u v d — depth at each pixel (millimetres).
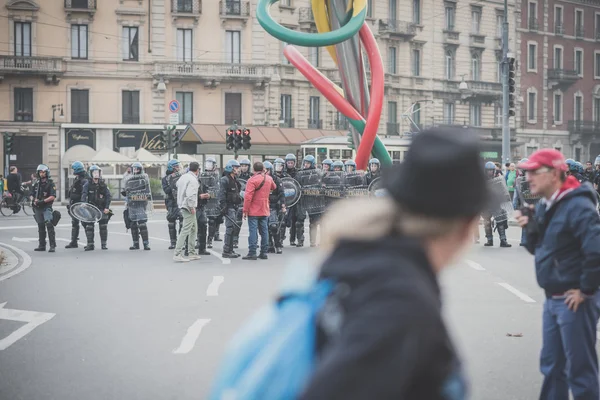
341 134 51625
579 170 15734
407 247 1583
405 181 1618
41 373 6758
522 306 10102
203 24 49125
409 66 56344
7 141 40125
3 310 9945
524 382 6344
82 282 12586
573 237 4789
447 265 1708
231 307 10078
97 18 47688
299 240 18953
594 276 4641
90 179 18344
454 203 1599
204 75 48750
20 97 47094
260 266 14805
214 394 1565
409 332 1444
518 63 63312
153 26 48438
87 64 47625
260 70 49688
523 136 63750
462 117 59812
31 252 17859
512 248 18281
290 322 1562
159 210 36375
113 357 7316
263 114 50156
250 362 1547
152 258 16406
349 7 18734
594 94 69750
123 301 10617
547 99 65938
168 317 9367
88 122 47812
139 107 48500
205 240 17359
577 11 68438
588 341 4805
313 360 1526
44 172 17984
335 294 1548
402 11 55844
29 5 46562
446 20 58625
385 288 1499
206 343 7902
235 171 16609
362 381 1405
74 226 18844
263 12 18156
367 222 1636
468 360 7098
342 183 18516
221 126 46938
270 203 17297
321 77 19031
